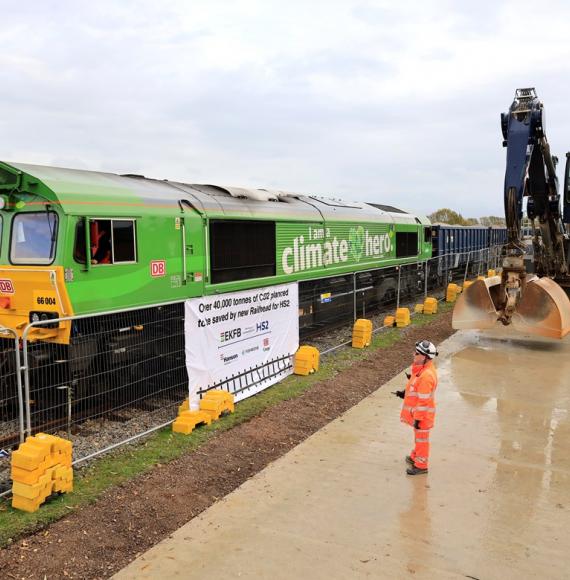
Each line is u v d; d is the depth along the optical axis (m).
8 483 5.71
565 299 12.40
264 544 4.66
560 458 6.49
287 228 12.19
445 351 12.05
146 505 5.27
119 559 4.47
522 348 12.34
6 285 7.71
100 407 7.64
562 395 8.95
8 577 4.16
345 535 4.80
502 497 5.51
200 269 9.61
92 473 5.93
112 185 8.31
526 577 4.22
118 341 7.89
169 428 7.31
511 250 11.81
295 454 6.58
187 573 4.28
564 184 14.81
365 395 9.00
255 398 8.62
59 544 4.60
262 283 11.32
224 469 6.14
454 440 7.03
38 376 7.49
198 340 7.62
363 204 17.80
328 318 13.98
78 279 7.38
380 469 6.15
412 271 20.05
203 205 9.74
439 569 4.31
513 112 11.66
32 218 7.55
